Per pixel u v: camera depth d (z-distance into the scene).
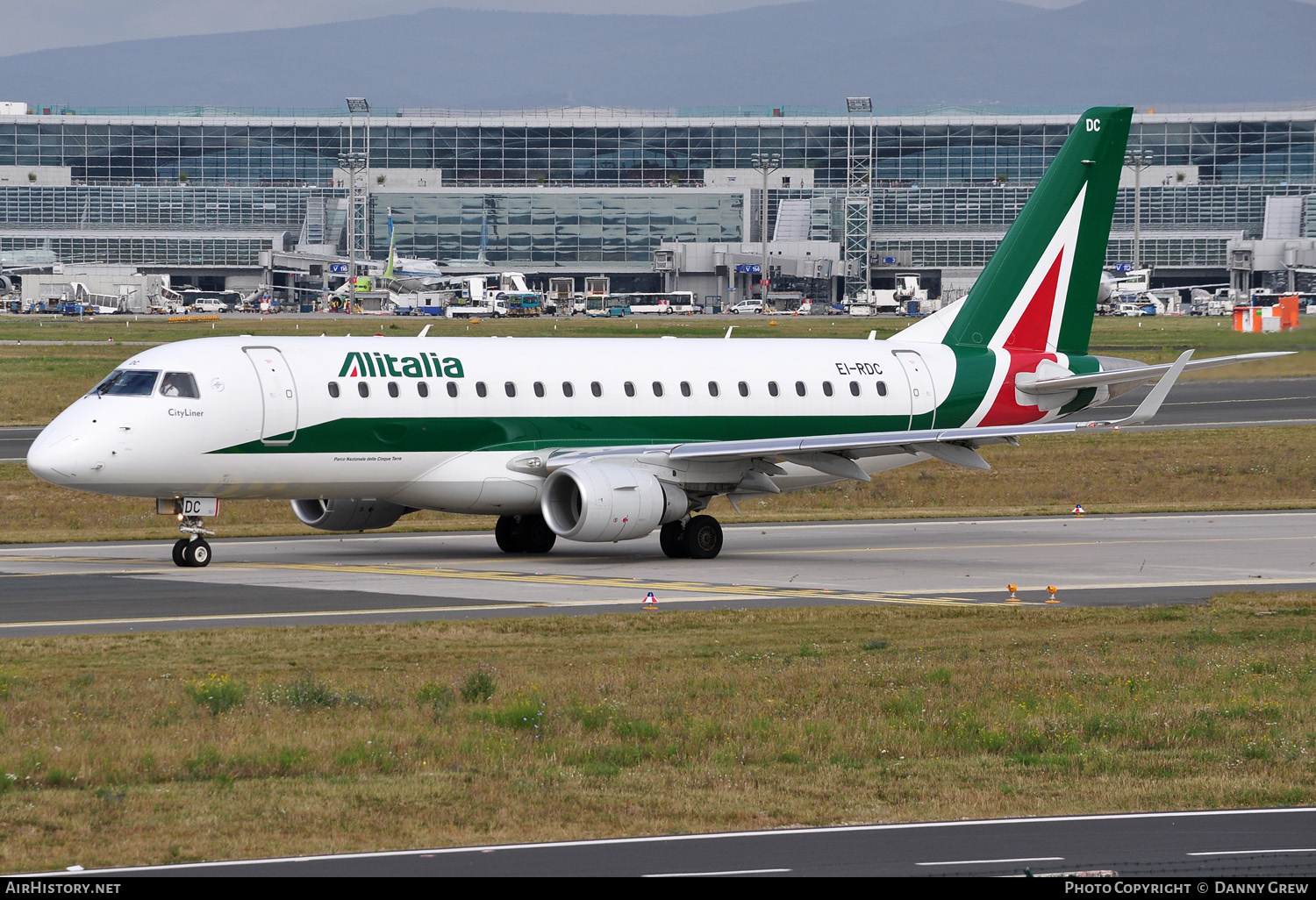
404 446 127.44
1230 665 78.69
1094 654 82.31
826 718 65.31
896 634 89.81
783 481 146.50
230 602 100.81
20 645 81.81
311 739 58.94
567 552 139.62
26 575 115.56
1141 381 159.38
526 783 53.38
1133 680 74.12
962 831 48.56
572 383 135.00
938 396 151.38
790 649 83.88
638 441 137.38
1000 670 76.75
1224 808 51.69
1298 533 154.38
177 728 61.03
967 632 91.00
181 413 119.25
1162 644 86.56
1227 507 182.50
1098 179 158.50
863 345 151.88
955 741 61.41
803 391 145.12
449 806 50.62
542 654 81.56
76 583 110.06
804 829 48.69
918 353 152.50
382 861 44.81
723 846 46.66
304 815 49.16
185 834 46.94
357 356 127.44
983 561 130.75
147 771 54.56
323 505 136.88
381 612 96.75
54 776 53.19
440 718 63.62
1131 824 49.53
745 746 59.94
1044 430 131.62
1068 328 159.75
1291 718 65.81
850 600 105.00
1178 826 49.22
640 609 99.75
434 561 128.88
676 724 63.41
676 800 51.72
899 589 111.50
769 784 54.25
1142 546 142.12
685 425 139.62
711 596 106.25
